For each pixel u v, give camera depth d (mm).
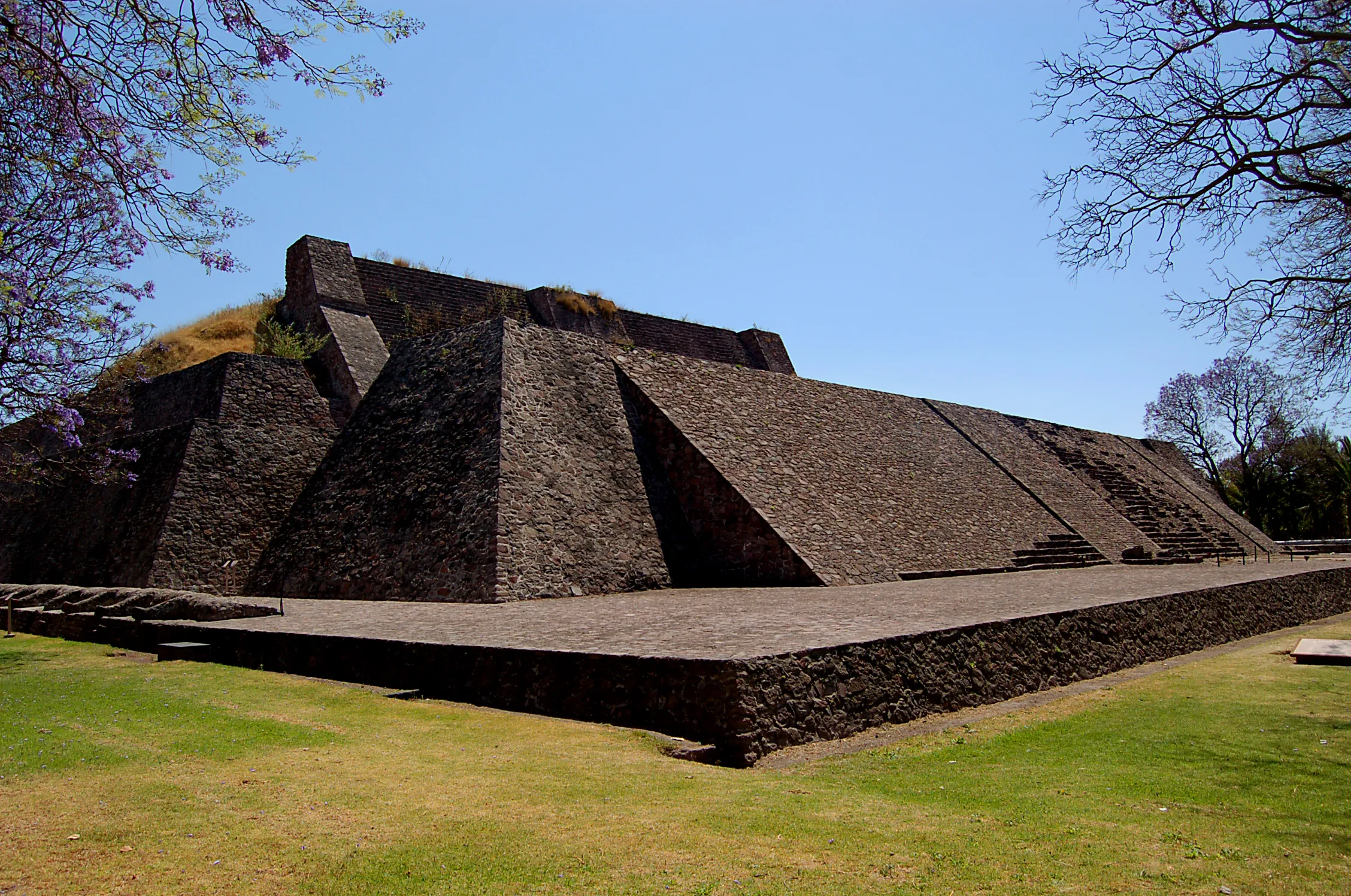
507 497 16500
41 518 24062
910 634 8906
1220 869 4629
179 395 23812
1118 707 9180
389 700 8656
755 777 6242
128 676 10250
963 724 8359
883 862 4613
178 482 19891
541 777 5953
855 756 7062
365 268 28109
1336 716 8625
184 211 7727
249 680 9883
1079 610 11656
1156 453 43656
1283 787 6227
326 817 5102
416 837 4809
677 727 7281
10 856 4512
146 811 5184
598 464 18969
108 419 23781
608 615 12242
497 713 8141
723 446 20531
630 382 21453
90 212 9836
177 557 19062
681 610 12672
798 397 25531
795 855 4672
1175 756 7102
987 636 9914
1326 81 7969
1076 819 5469
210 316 32000
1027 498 28141
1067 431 38156
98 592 15305
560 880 4289
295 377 23250
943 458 27562
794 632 9336
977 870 4555
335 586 17703
